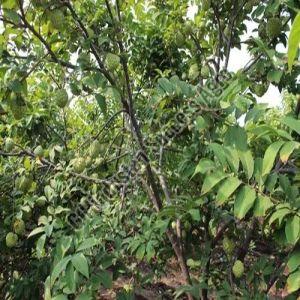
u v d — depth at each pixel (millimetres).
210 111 2287
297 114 2855
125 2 3129
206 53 3748
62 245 2227
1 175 3352
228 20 3520
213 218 2912
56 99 2420
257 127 1844
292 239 1775
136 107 3129
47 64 2678
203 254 2930
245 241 2848
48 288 2158
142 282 3434
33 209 3338
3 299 3549
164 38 4227
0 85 2332
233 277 2902
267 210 1915
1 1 2082
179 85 2631
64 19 2293
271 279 2635
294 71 2959
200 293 2793
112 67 2350
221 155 1904
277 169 2146
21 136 3861
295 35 843
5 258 3475
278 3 2654
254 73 2893
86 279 2238
